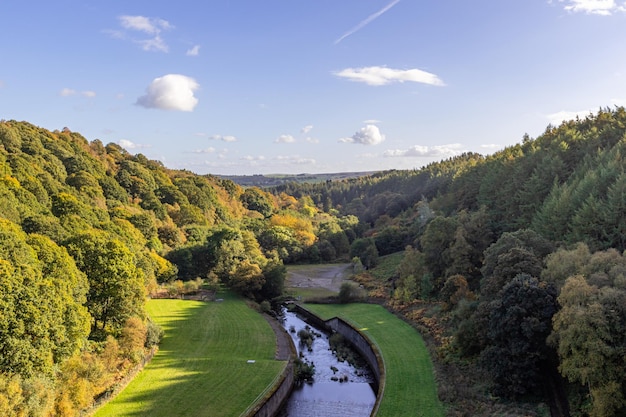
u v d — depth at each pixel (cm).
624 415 2533
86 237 4362
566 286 2933
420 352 4431
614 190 4794
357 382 4247
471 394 3300
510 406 3059
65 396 2838
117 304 4159
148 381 3678
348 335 5550
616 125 7712
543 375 3247
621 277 2877
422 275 6450
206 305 6625
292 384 4122
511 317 3186
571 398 2998
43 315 2867
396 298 6619
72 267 3700
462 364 3859
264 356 4478
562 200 5238
